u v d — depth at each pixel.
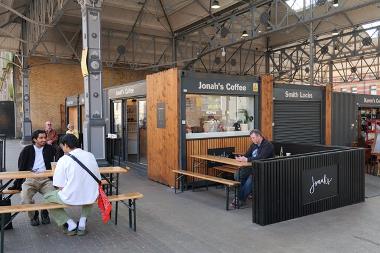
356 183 6.80
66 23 17.89
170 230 5.16
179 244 4.61
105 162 7.20
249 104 9.37
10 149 16.56
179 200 6.98
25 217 5.71
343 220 5.66
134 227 5.11
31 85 20.59
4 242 4.61
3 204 5.04
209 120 8.60
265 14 14.23
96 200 4.77
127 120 11.55
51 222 5.46
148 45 20.83
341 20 18.05
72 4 15.54
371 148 10.86
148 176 9.23
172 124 8.10
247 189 6.45
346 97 12.08
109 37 19.27
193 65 22.72
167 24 19.48
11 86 26.28
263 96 9.48
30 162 5.42
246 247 4.51
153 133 8.95
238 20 17.05
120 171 5.79
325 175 6.23
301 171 5.85
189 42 21.55
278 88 9.95
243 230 5.17
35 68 20.67
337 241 4.71
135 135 11.82
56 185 4.69
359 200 6.86
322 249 4.44
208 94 8.48
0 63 30.84
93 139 7.13
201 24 18.58
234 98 9.07
